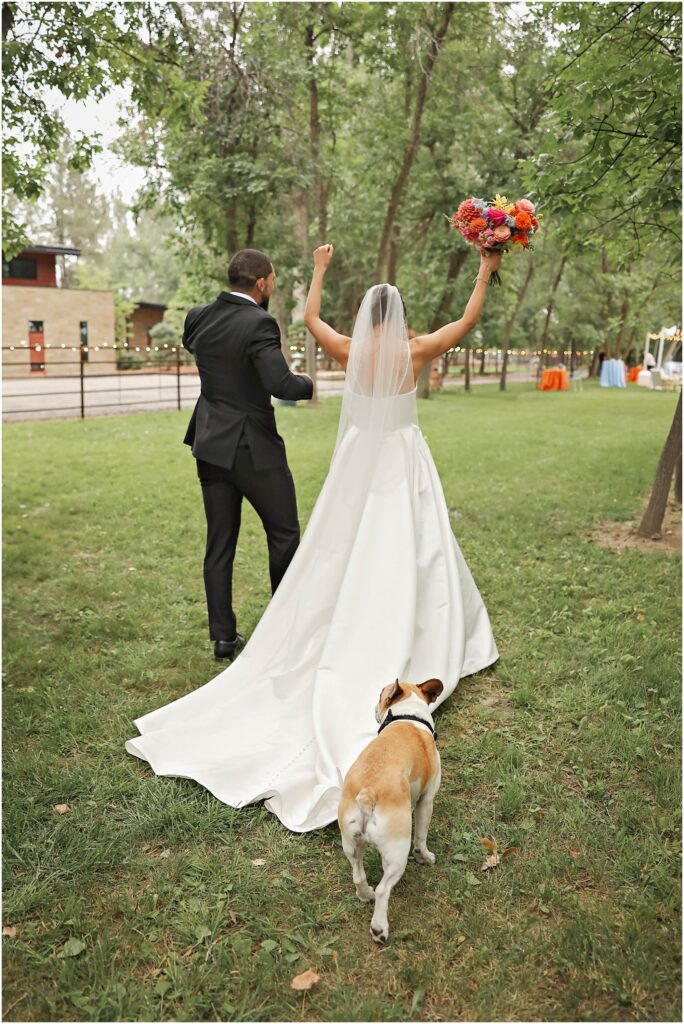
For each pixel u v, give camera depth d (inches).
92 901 109.0
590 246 347.9
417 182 871.1
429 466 172.6
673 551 272.2
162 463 453.1
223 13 614.9
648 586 232.8
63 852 118.3
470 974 95.6
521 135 826.2
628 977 93.8
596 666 180.7
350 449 163.2
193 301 859.4
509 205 164.7
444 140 822.5
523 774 138.9
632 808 126.9
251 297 177.5
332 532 161.6
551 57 704.4
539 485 393.4
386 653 147.9
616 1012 89.6
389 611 151.6
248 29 661.3
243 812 130.0
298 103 737.6
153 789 135.3
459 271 956.0
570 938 99.7
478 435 595.8
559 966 96.3
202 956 98.9
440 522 170.2
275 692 157.2
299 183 689.0
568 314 1646.2
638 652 186.2
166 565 267.0
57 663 185.6
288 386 170.7
